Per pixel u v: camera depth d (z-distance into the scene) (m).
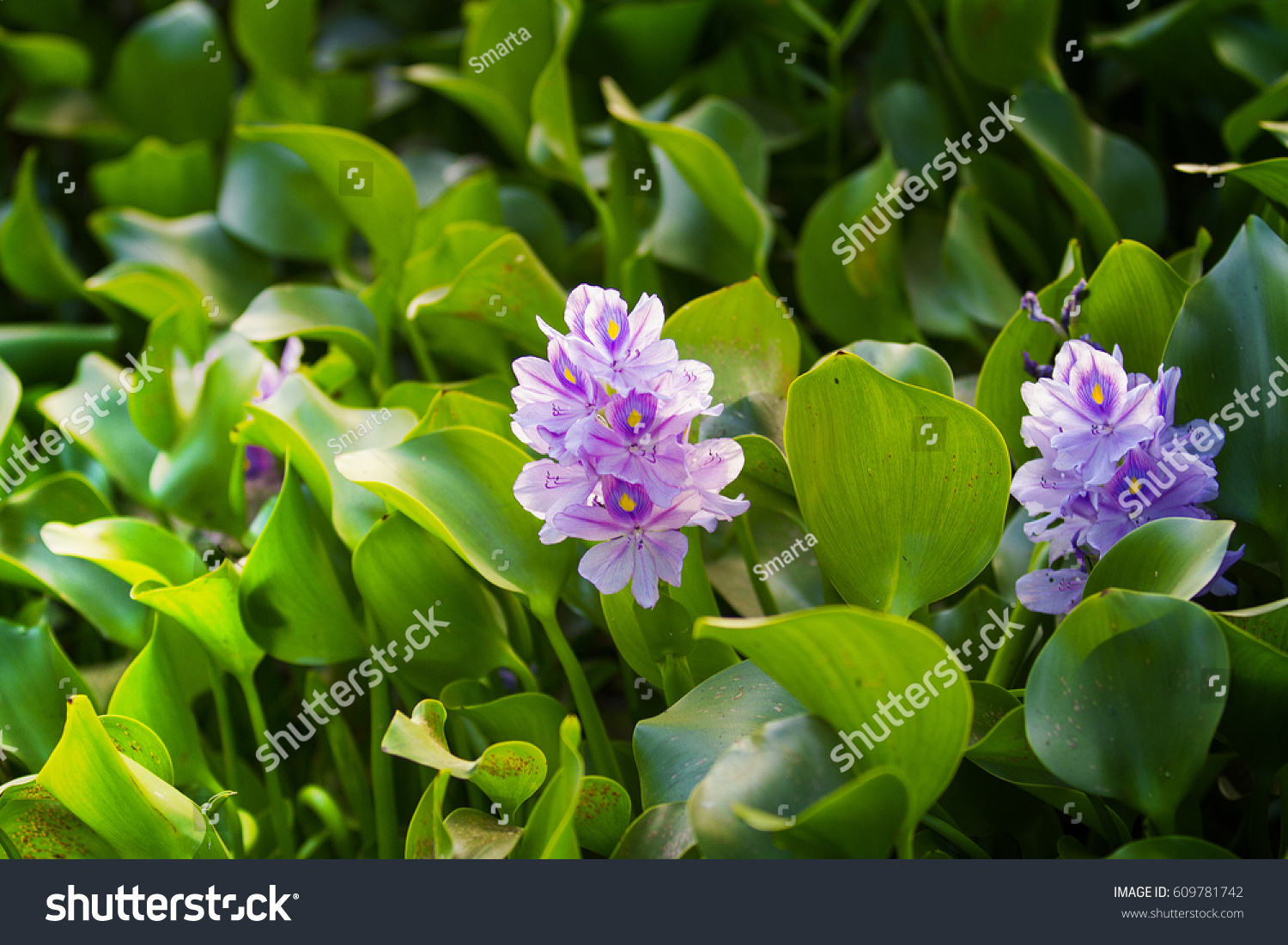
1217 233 1.37
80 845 1.15
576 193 1.73
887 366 1.18
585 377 1.09
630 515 1.10
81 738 1.10
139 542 1.23
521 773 1.12
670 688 1.16
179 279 1.36
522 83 1.55
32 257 1.46
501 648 1.20
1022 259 1.51
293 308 1.32
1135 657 1.08
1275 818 1.21
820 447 1.12
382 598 1.18
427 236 1.40
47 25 2.05
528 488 1.10
